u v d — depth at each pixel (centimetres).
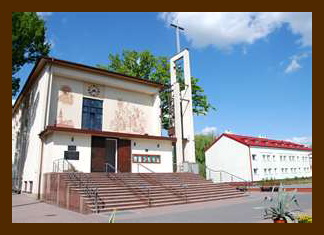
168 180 1891
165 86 2638
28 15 2244
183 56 2695
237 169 3734
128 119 2397
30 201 1736
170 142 2381
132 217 1103
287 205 803
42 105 1923
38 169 1847
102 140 1992
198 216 1091
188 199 1617
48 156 1797
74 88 2141
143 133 2464
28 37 2216
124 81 2388
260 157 3794
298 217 816
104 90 2306
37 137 1939
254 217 1032
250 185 3322
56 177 1573
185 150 2519
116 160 2050
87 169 1867
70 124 2059
